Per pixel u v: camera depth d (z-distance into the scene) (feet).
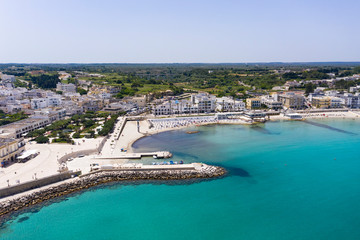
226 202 338.95
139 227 291.38
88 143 530.68
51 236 277.23
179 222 299.99
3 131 557.74
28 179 361.30
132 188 373.40
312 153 510.17
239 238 274.98
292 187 376.68
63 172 384.47
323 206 330.13
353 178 403.54
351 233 281.33
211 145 561.43
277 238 274.57
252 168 439.63
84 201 340.39
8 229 287.07
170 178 400.88
